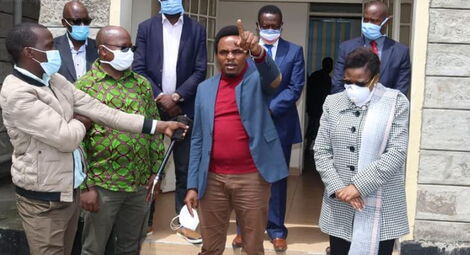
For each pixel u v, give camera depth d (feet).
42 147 10.42
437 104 14.61
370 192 10.43
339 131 10.86
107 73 12.31
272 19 14.84
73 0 14.92
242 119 11.42
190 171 12.06
